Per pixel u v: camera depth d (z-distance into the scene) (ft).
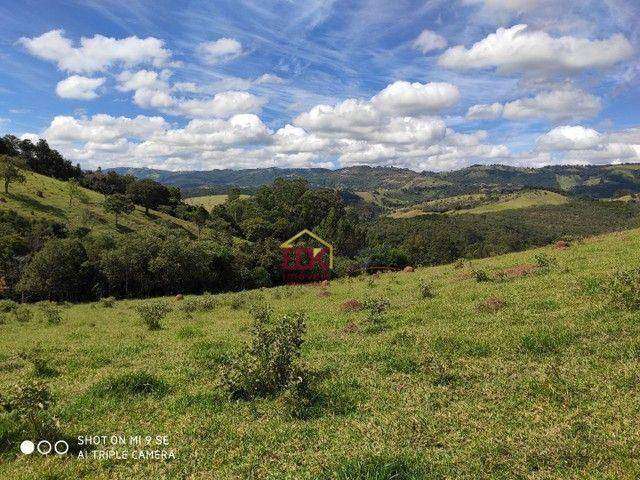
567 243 119.03
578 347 39.75
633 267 64.18
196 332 73.31
